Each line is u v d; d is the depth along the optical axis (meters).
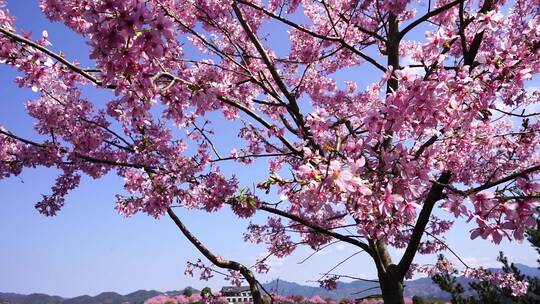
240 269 7.00
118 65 2.97
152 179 6.00
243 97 7.61
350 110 9.27
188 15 7.36
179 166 6.09
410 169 3.33
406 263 6.02
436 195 5.30
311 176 3.08
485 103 3.80
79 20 5.50
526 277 11.70
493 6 5.24
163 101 3.89
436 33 3.86
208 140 6.23
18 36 3.95
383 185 3.35
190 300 17.62
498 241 3.11
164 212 6.07
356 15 8.21
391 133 3.57
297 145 6.91
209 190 5.99
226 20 7.82
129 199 6.45
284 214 6.13
